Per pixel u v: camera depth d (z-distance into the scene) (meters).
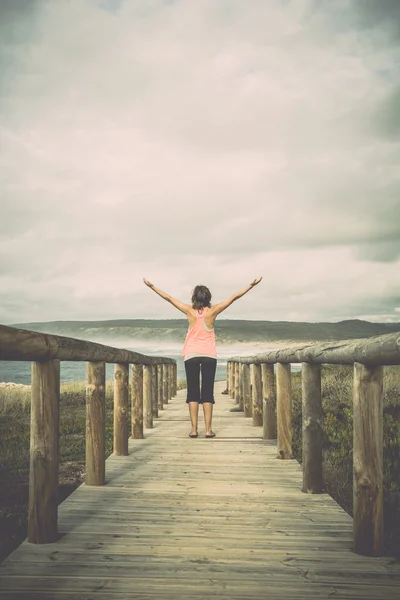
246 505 3.42
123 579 2.24
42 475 2.67
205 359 6.27
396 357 2.02
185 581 2.22
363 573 2.31
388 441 6.02
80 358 3.19
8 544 3.17
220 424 7.85
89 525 2.99
